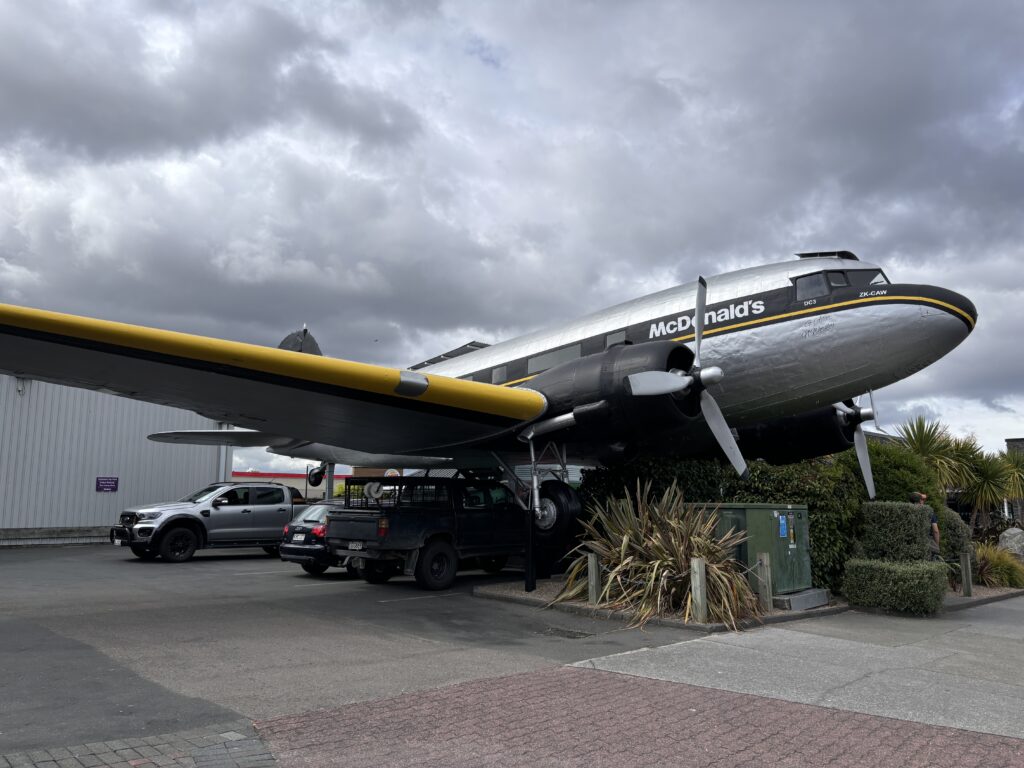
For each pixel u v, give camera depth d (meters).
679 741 4.11
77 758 3.65
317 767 3.59
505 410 9.00
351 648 6.43
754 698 5.02
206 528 14.72
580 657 6.23
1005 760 3.95
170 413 21.38
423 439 10.82
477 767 3.66
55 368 7.68
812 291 9.67
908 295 9.03
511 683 5.28
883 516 10.72
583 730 4.25
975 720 4.66
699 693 5.10
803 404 10.22
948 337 8.97
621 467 10.75
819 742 4.16
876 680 5.64
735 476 11.34
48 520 18.88
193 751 3.78
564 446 10.08
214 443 16.83
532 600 8.87
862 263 9.85
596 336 11.36
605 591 8.28
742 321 9.99
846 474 11.46
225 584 11.00
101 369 7.70
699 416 8.98
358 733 4.12
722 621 7.66
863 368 9.38
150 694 4.83
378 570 11.14
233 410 9.52
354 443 11.55
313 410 9.37
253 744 3.90
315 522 11.91
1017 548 16.23
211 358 7.34
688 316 10.45
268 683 5.17
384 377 8.16
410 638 6.95
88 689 4.94
